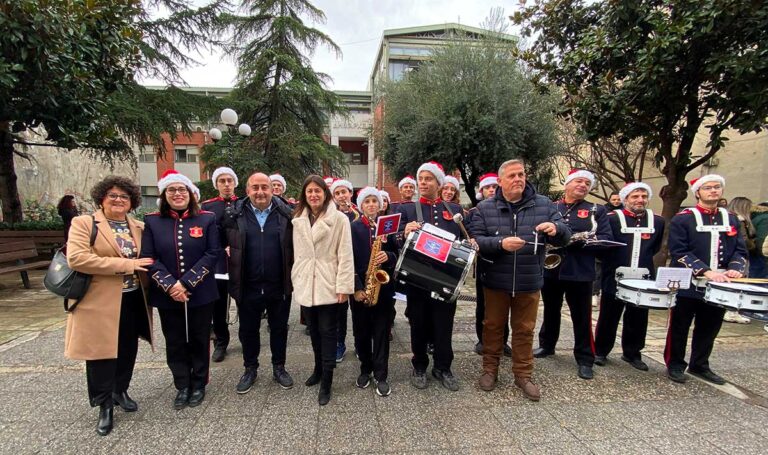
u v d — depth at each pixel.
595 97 5.12
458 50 10.48
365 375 3.25
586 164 12.27
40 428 2.59
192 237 2.91
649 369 3.67
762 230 4.90
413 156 10.49
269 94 14.48
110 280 2.59
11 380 3.29
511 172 3.06
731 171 10.69
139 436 2.52
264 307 3.28
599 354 3.77
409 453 2.37
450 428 2.64
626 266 3.65
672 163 5.77
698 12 4.00
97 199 2.69
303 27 14.31
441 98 10.04
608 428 2.66
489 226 3.16
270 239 3.14
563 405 2.97
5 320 5.05
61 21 4.98
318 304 2.90
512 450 2.41
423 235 2.96
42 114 5.63
